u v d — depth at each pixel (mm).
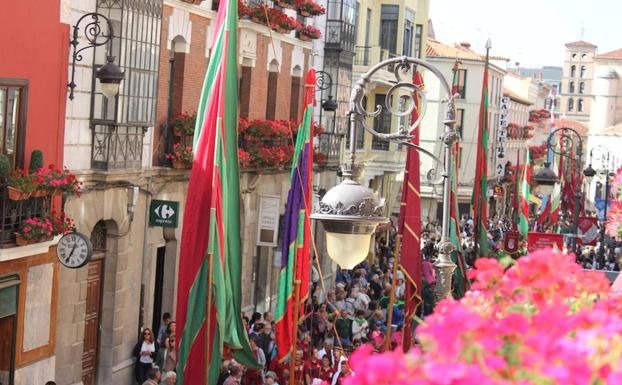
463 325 5559
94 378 26938
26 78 22016
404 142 15539
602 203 52812
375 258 52594
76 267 22344
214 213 15820
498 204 102312
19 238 21031
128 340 27969
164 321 27750
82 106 24766
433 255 50406
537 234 33531
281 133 36906
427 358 5430
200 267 16016
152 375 22109
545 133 151750
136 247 28141
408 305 18469
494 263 6945
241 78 36969
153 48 27344
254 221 37875
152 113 27578
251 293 38469
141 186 28016
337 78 46312
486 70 29250
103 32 25344
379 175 59438
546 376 5230
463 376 5266
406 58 15250
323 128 43781
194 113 31312
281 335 20141
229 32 16281
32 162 22047
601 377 5254
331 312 31766
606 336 5480
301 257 20266
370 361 5391
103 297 26969
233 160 16297
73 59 23422
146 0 26547
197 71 31719
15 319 21969
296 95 43094
